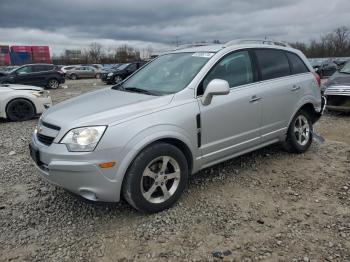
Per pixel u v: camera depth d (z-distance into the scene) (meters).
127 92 4.14
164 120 3.50
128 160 3.26
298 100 5.07
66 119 3.40
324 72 28.06
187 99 3.76
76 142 3.17
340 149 5.65
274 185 4.27
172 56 4.69
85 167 3.14
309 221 3.43
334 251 2.94
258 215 3.55
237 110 4.17
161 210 3.61
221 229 3.31
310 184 4.29
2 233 3.31
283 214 3.57
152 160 3.42
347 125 7.62
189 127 3.69
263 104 4.50
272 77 4.76
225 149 4.15
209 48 4.44
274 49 4.95
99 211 3.69
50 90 20.52
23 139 6.84
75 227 3.40
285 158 5.19
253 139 4.49
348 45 64.31
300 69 5.30
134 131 3.29
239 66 4.38
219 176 4.54
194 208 3.70
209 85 3.72
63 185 3.28
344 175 4.55
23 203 3.91
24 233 3.31
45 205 3.86
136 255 2.96
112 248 3.06
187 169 3.75
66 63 71.00
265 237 3.17
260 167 4.84
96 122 3.24
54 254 3.00
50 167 3.25
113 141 3.20
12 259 2.94
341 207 3.69
